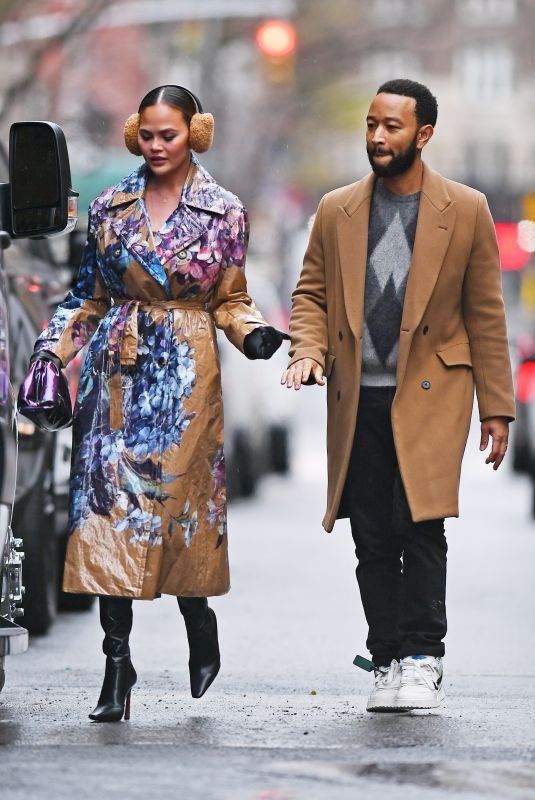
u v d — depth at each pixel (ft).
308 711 41.09
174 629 57.16
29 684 45.29
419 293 40.55
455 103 531.91
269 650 51.83
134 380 39.27
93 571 38.73
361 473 41.34
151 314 39.29
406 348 40.57
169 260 39.17
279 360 126.62
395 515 40.96
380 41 281.33
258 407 112.47
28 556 53.78
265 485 118.52
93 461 39.14
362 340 40.86
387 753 35.76
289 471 128.26
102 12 141.69
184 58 203.21
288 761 34.94
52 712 40.73
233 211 39.60
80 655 51.03
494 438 41.68
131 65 225.15
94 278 40.24
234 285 39.81
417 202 41.01
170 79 226.17
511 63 533.96
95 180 146.41
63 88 158.10
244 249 39.86
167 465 39.01
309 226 42.42
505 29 531.50
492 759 35.22
